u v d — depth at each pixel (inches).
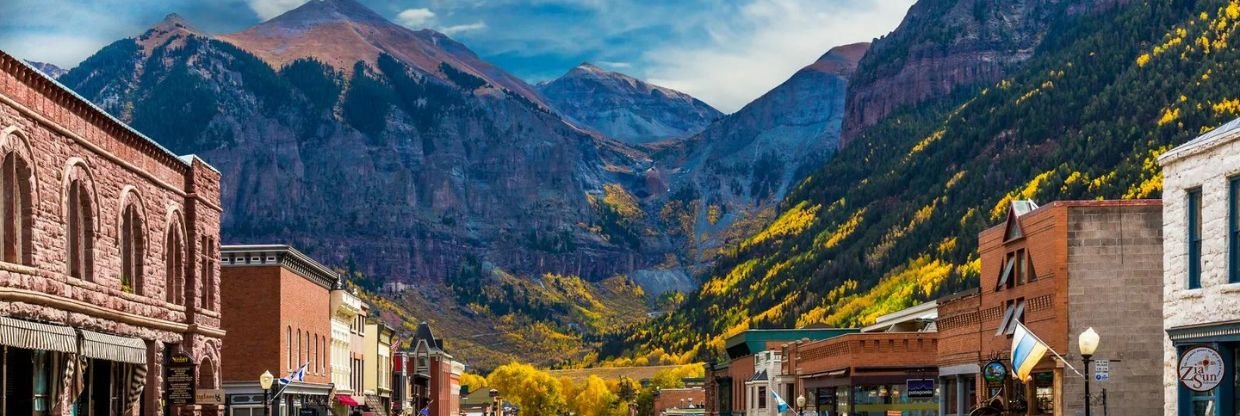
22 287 1572.3
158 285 2111.2
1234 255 1443.2
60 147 1713.8
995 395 2333.9
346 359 3720.5
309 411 2965.1
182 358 2159.2
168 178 2181.3
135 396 2034.9
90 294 1804.9
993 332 2452.0
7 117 1534.2
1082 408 2118.6
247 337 2874.0
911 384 3046.3
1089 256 2140.7
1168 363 1574.8
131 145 1999.3
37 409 1672.0
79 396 1847.9
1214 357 1429.6
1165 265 1589.6
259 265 2886.3
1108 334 2129.7
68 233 1787.6
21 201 1604.3
